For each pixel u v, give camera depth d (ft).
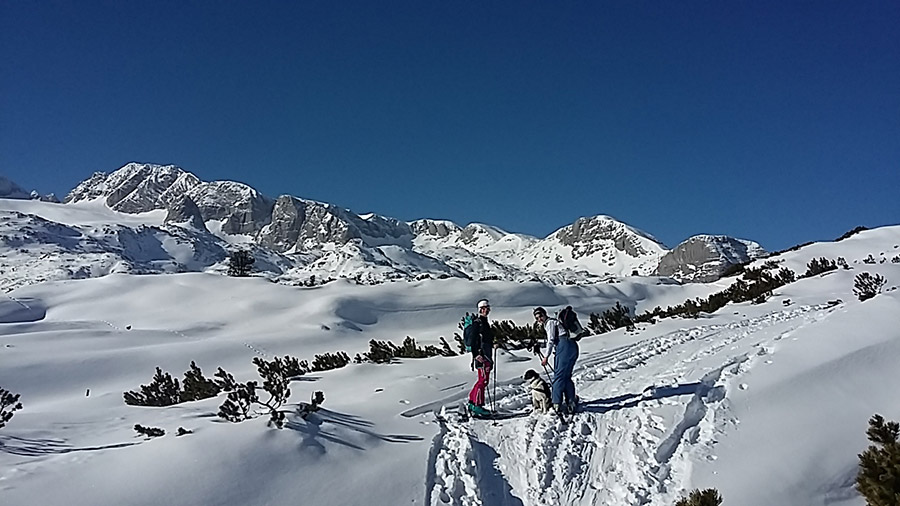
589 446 22.41
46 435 23.91
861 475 18.11
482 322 27.96
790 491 18.57
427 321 90.53
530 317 91.30
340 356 49.57
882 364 26.76
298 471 18.93
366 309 91.20
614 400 27.53
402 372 37.91
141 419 27.09
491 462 21.53
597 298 105.40
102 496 16.10
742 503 17.92
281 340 71.15
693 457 20.58
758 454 20.59
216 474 17.78
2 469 17.75
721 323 50.37
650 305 105.91
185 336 77.30
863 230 110.63
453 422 25.95
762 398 25.05
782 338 33.94
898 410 23.17
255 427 21.26
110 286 112.68
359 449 21.42
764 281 77.82
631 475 19.81
